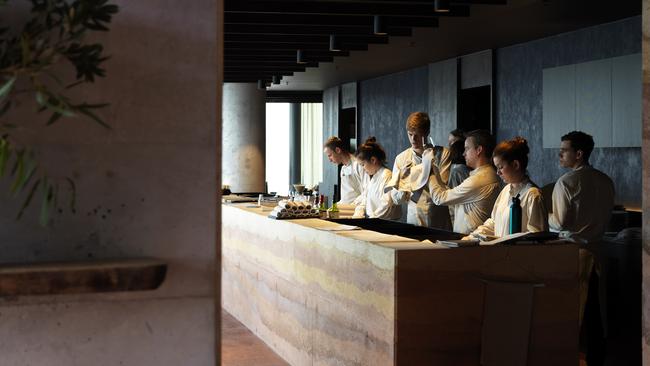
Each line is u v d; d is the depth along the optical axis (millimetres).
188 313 2736
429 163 6406
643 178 3668
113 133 2666
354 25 8203
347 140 16516
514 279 4461
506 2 7617
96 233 2660
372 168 7312
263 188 14172
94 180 2652
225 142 14070
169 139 2711
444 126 12156
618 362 5578
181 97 2717
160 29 2697
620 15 8453
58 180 2623
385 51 11109
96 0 2172
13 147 2201
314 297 5496
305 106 22938
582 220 5504
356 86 15484
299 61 10242
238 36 9039
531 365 4508
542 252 4504
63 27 2207
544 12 8172
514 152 5070
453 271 4359
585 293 5379
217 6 2746
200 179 2740
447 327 4359
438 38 9930
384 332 4422
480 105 11852
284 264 6145
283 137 25391
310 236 5543
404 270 4289
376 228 6324
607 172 9031
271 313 6523
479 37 9867
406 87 13617
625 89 8445
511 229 4914
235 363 6113
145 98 2689
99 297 2648
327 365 5270
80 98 2635
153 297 2703
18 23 2523
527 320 4375
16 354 2602
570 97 9258
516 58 10531
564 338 4555
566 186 5535
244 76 12695
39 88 2102
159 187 2707
